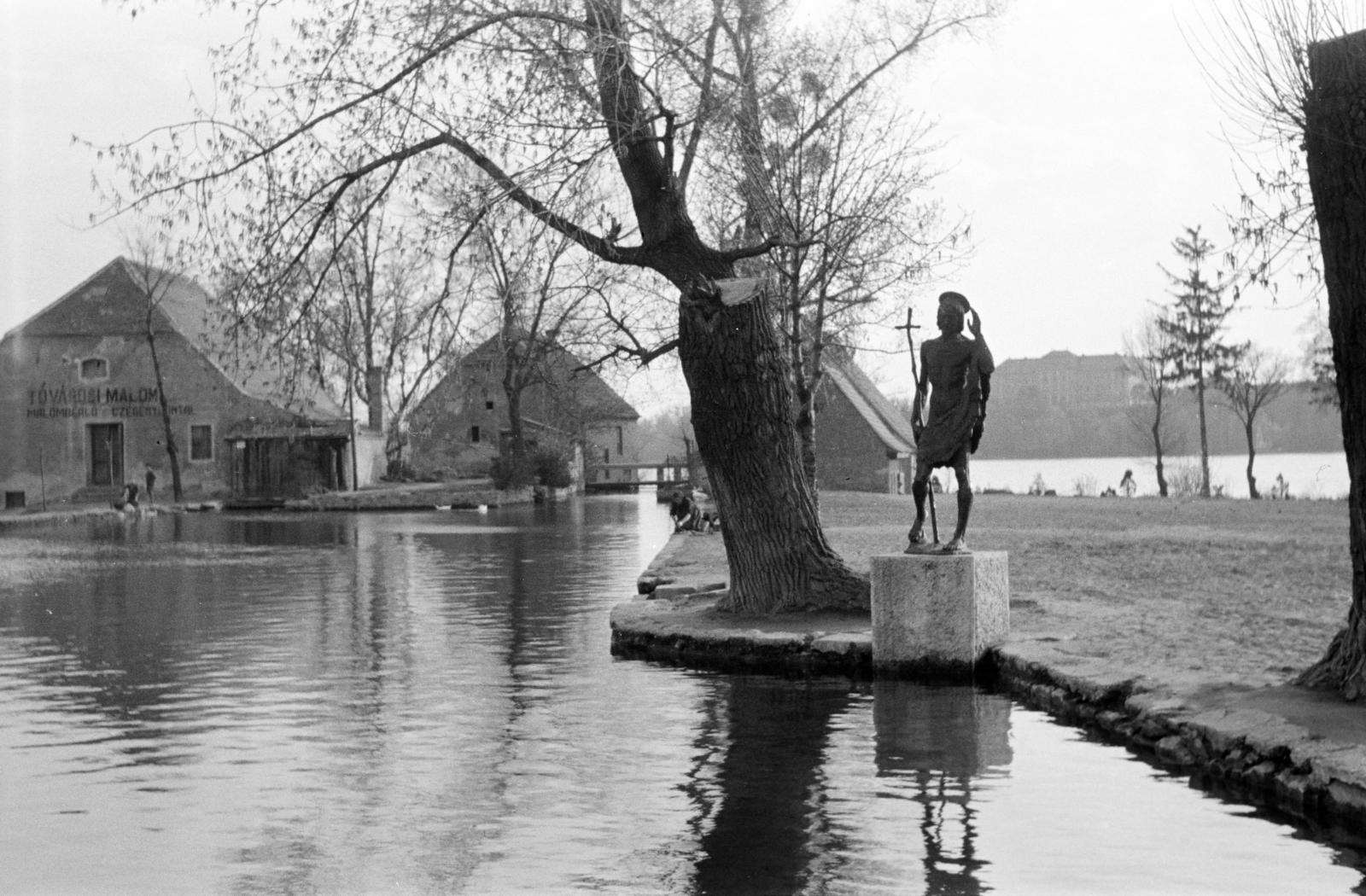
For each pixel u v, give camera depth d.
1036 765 11.21
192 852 9.07
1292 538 35.62
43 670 17.23
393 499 75.19
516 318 21.83
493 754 11.95
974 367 15.78
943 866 8.55
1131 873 8.38
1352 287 11.03
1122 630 16.42
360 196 18.47
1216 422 148.25
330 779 11.08
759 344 18.81
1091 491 87.12
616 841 9.20
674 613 19.69
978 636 15.64
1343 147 11.05
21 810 10.19
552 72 17.52
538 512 67.25
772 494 18.91
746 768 11.27
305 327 18.61
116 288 85.44
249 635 20.64
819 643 16.47
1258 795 10.09
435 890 8.24
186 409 84.44
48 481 85.25
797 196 26.84
